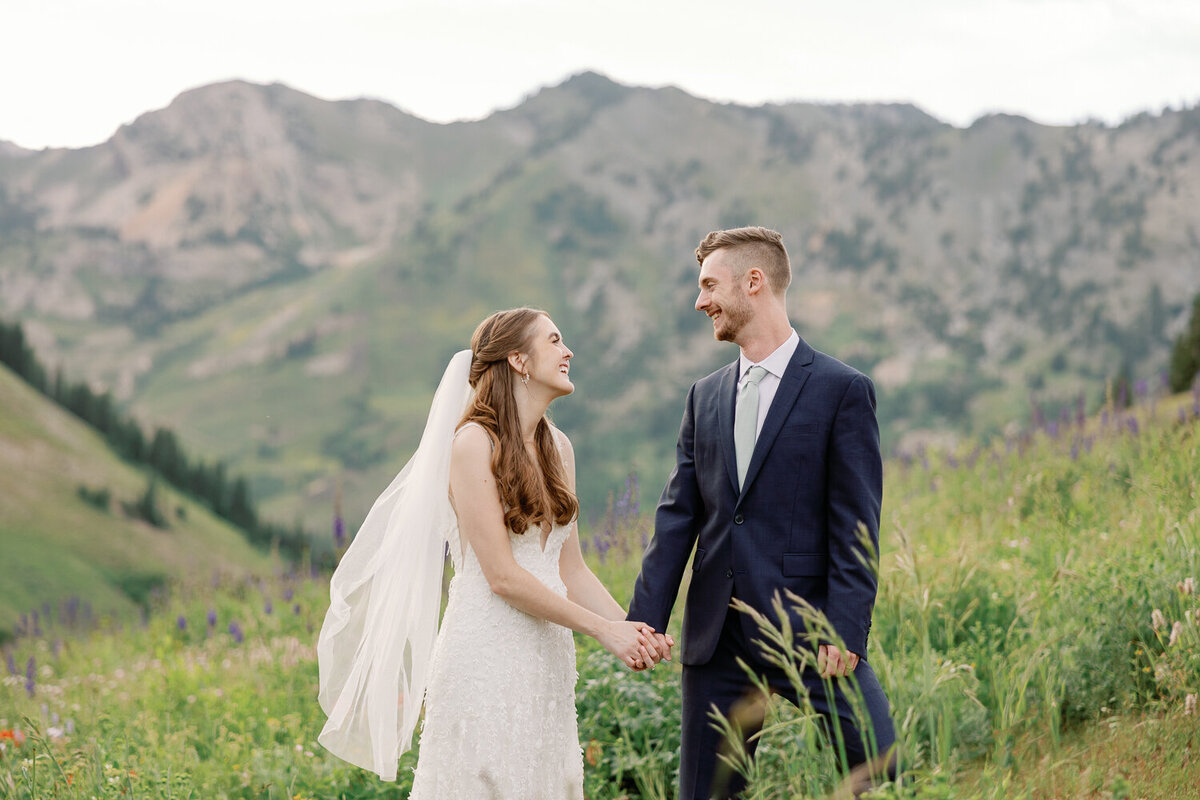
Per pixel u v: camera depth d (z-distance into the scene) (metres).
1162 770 3.41
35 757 4.54
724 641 3.79
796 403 3.75
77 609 14.31
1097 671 4.15
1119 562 4.88
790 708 3.95
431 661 3.84
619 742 4.52
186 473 141.88
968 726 3.90
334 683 4.16
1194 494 5.71
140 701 7.64
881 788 2.88
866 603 3.54
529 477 3.80
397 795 4.56
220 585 13.14
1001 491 8.19
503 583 3.71
